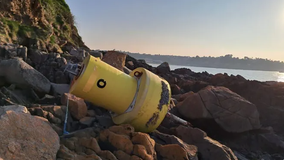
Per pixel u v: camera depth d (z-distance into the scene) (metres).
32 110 7.41
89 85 7.46
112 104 7.91
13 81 9.72
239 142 12.09
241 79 20.72
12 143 5.02
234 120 11.71
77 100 8.48
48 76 12.25
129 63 23.98
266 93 17.41
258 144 12.30
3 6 17.70
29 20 19.12
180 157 7.03
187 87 20.58
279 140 12.54
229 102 11.88
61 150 5.79
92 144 6.36
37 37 17.77
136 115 7.68
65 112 8.02
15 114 5.44
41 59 13.84
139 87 7.97
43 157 5.29
